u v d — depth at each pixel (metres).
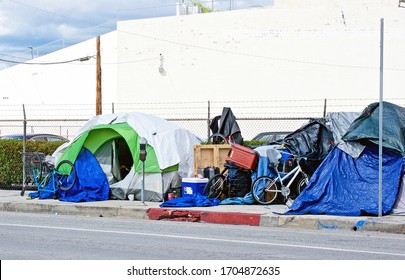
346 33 34.31
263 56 35.78
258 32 35.88
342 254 8.73
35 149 18.53
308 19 34.91
